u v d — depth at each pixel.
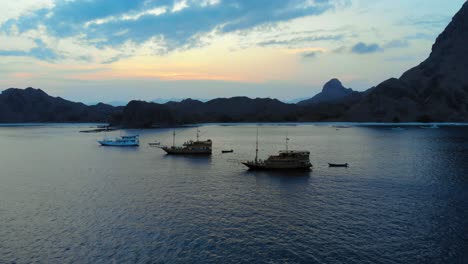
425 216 56.84
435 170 96.31
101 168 106.38
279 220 55.69
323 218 56.47
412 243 46.69
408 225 53.00
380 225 53.12
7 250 45.66
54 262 42.50
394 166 105.12
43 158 131.88
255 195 71.12
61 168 106.94
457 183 79.50
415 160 116.75
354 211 59.94
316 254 43.84
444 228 51.56
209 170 101.38
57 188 78.19
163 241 47.84
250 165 100.31
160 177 90.88
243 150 157.38
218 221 55.31
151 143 193.75
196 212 59.91
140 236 49.56
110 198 69.19
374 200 66.56
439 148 152.25
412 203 64.31
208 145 143.00
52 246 46.69
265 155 138.12
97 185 81.19
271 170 99.25
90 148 169.62
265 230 51.50
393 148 158.00
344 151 149.25
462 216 56.56
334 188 76.75
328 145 178.75
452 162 109.88
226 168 104.75
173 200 67.44
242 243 47.06
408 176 88.75
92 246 46.56
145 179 88.25
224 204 64.62
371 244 46.50
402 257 42.94
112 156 137.00
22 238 49.34
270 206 63.31
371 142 192.50
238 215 58.19
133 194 72.25
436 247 45.44
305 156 101.19
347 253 44.06
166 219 56.34
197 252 44.53
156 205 64.06
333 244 46.59
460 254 43.47
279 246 46.12
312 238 48.56
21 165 113.81
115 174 95.62
